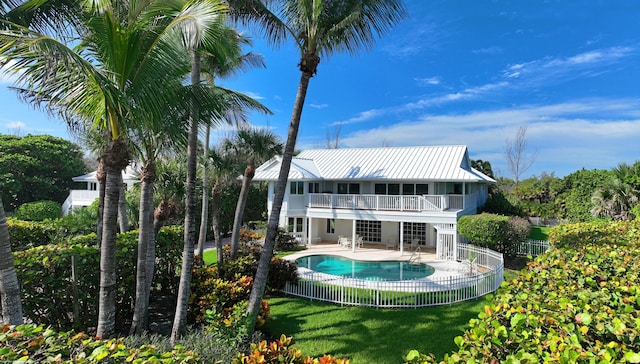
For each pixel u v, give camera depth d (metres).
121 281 8.48
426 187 22.75
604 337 2.80
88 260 7.48
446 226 19.16
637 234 8.00
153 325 8.99
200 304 8.94
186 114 8.08
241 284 10.09
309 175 23.77
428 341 8.01
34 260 6.84
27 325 3.54
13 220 16.39
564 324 2.91
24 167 32.00
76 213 19.83
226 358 5.47
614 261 4.95
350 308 10.70
